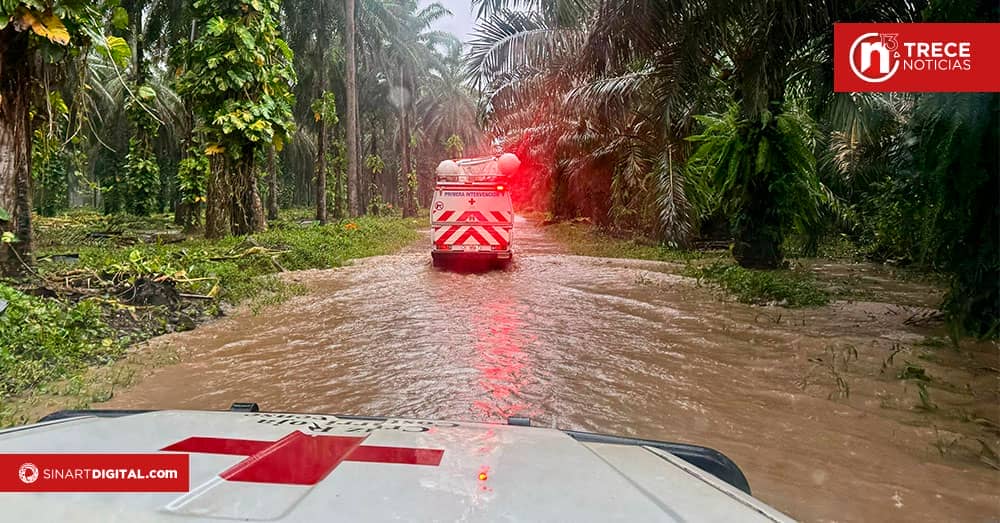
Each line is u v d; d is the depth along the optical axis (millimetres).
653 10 10250
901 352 5594
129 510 881
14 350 5289
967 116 5672
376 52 39188
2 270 7703
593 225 27094
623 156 20734
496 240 13133
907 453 3320
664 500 1065
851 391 4422
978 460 3189
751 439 3525
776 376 4836
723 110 14359
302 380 4754
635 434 3592
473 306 8227
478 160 15070
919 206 6691
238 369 5125
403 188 47250
